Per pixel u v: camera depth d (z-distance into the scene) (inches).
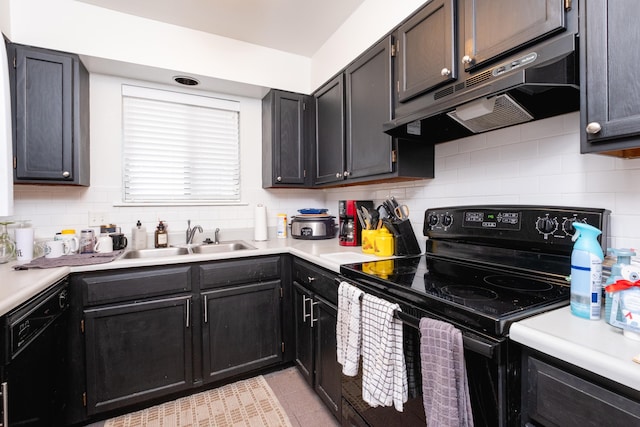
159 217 88.7
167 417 63.6
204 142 96.0
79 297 59.2
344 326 49.1
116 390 62.1
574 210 41.7
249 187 101.5
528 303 33.5
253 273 75.4
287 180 94.3
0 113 53.4
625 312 25.6
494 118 49.4
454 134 60.9
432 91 52.2
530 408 27.6
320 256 66.2
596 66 31.4
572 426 24.2
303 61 99.3
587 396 23.3
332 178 85.7
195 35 83.2
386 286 43.3
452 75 47.5
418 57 54.3
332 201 109.4
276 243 88.5
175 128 92.0
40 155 66.1
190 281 68.3
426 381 32.8
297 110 96.0
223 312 72.1
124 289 62.4
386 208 68.6
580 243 30.6
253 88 93.6
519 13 38.6
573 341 24.7
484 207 53.3
